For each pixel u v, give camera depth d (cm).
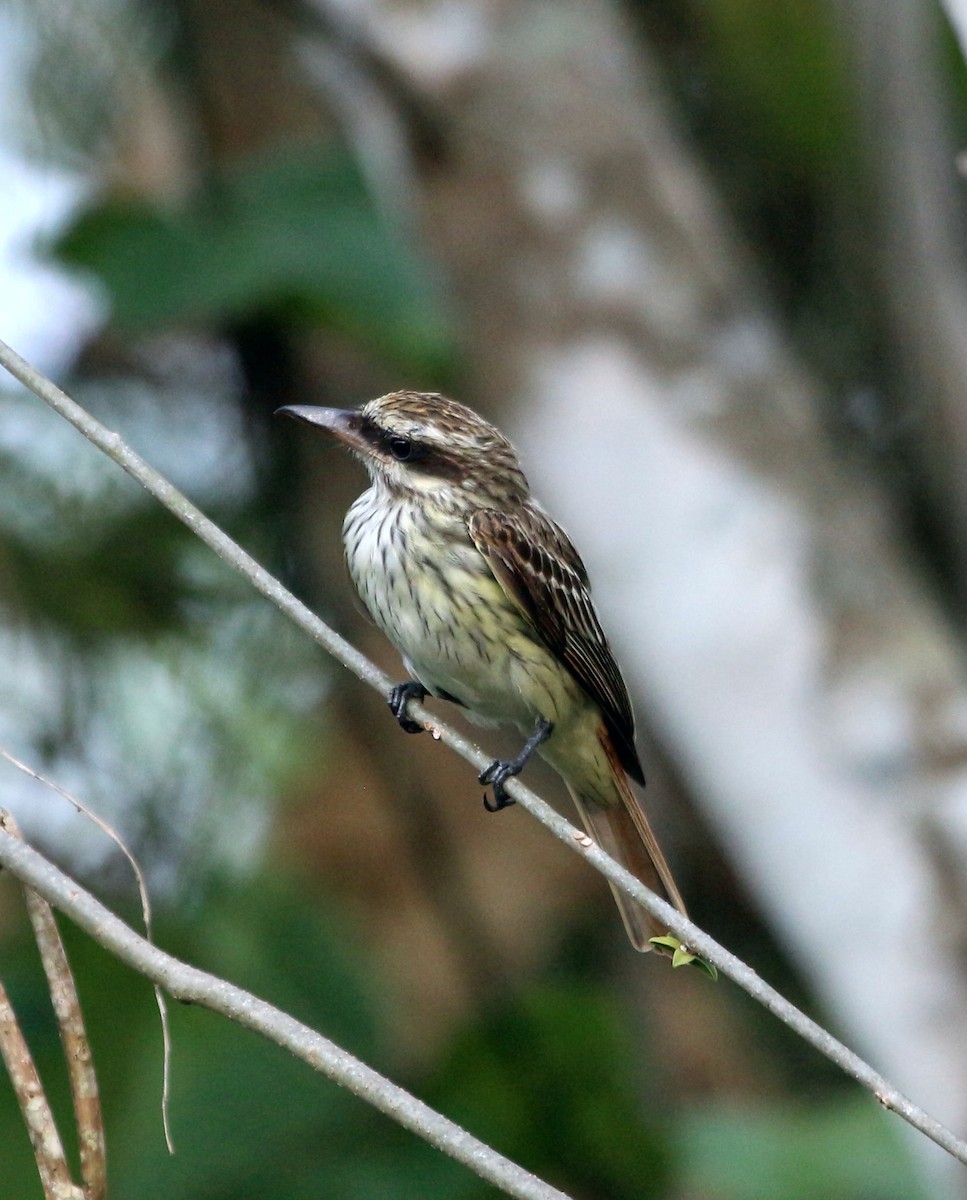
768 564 1127
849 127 1402
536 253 1228
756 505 1145
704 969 634
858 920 1048
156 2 1348
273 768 1264
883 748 1066
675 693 1123
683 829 1498
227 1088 1080
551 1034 1154
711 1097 1398
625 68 1329
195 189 1225
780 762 1084
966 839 1038
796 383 1241
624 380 1195
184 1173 1045
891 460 1353
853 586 1118
